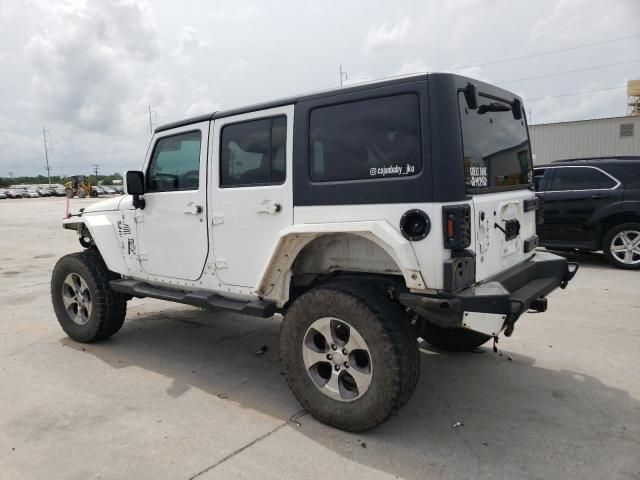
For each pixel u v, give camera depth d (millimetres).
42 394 3791
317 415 3213
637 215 7574
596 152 24016
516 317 2984
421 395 3660
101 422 3336
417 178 2811
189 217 4020
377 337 2875
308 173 3277
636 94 33219
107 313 4750
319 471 2734
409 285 2855
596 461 2793
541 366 4141
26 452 2982
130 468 2793
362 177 3051
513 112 3826
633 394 3613
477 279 3008
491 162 3293
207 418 3375
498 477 2660
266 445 3010
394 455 2881
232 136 3719
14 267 9688
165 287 4395
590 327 5043
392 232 2877
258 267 3627
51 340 5117
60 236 15242
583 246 8125
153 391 3832
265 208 3492
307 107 3262
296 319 3229
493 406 3473
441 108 2762
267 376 4113
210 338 5129
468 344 4352
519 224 3613
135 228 4469
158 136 4262
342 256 3371
